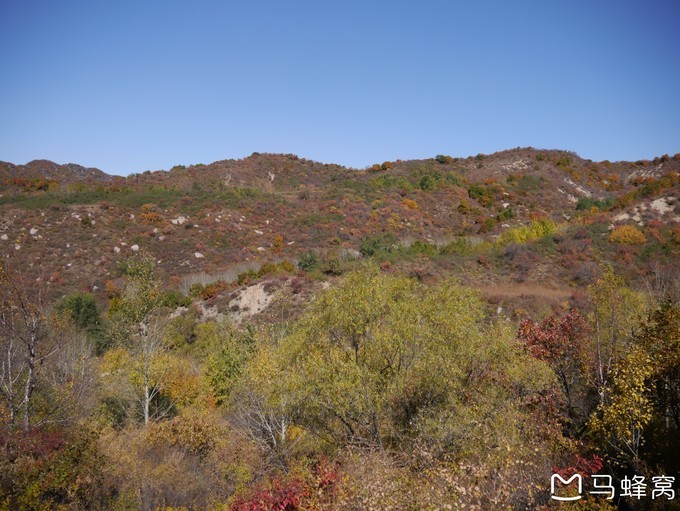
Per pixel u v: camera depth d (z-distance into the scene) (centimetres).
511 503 859
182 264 4319
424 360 1191
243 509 1009
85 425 1329
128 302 1966
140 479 1130
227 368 1923
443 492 861
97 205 5053
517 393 1284
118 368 2059
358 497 892
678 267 2986
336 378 1127
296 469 1161
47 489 977
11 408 1201
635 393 924
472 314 1412
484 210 5794
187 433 1474
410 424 1157
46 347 1563
